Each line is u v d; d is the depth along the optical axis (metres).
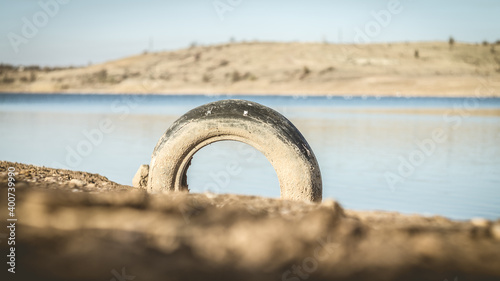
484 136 19.00
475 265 2.59
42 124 24.42
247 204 3.75
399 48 162.88
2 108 43.97
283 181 5.47
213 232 2.97
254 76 140.62
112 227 3.01
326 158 13.65
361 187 9.88
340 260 2.64
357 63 149.62
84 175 6.36
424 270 2.53
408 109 42.38
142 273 2.42
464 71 140.62
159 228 3.02
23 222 3.01
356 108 45.03
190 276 2.43
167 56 175.00
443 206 8.32
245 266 2.57
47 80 161.62
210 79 144.25
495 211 7.92
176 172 5.63
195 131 5.54
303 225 3.05
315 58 154.62
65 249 2.67
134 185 6.06
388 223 3.29
